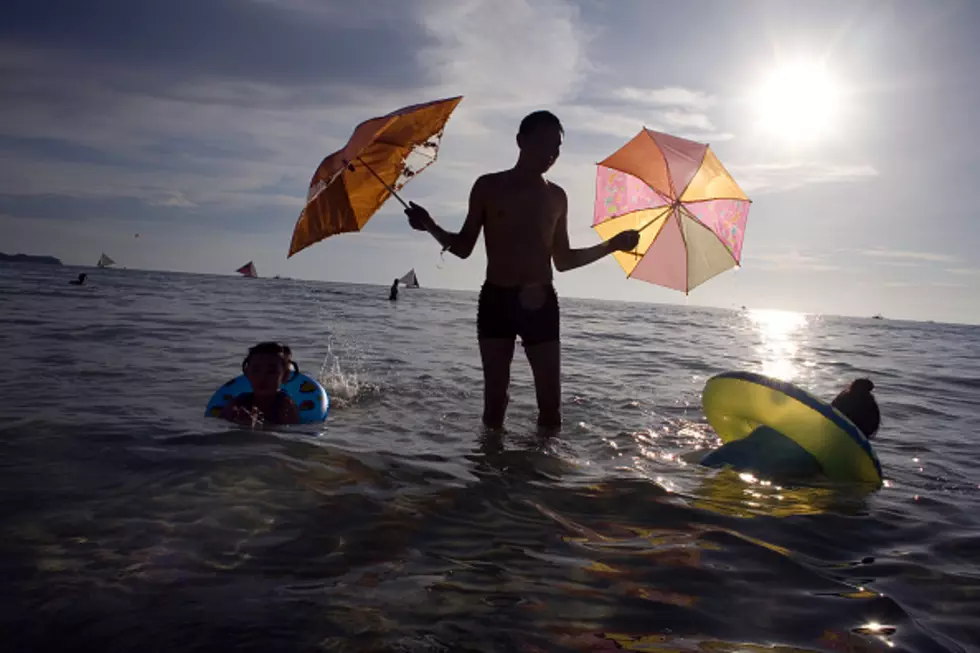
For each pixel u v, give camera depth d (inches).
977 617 83.8
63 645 67.1
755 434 162.9
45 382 207.6
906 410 260.5
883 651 74.0
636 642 73.3
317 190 146.6
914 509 129.8
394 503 113.4
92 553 87.4
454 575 87.5
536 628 75.2
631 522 112.5
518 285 168.9
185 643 68.3
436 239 160.1
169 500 107.7
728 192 161.9
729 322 1411.2
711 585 88.9
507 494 122.7
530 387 250.4
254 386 177.9
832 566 98.6
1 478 113.8
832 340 848.9
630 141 173.6
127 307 567.5
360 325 534.6
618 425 194.9
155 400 189.9
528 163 166.9
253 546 92.7
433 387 241.6
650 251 171.2
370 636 71.4
